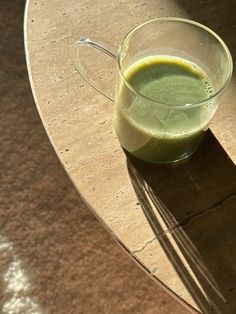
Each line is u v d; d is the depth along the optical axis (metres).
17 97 0.53
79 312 0.43
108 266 0.45
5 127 0.51
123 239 0.28
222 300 0.27
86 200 0.29
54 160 0.50
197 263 0.27
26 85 0.53
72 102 0.32
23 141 0.50
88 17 0.35
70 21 0.34
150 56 0.29
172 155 0.29
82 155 0.30
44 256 0.45
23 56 0.55
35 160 0.50
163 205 0.29
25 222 0.47
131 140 0.29
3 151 0.50
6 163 0.49
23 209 0.47
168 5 0.35
